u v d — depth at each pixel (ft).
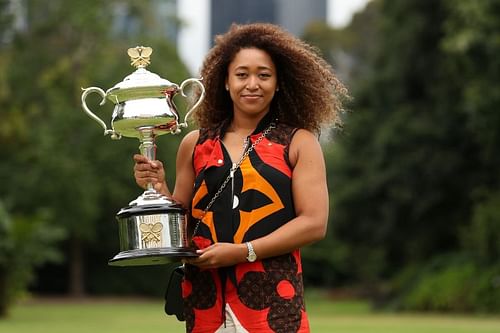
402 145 110.32
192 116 16.51
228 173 15.08
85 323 73.36
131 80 15.53
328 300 154.20
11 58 153.79
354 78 184.24
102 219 160.76
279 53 15.66
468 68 95.09
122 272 167.12
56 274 166.91
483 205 98.73
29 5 154.30
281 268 14.79
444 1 109.50
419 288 104.17
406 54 114.21
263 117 15.66
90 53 157.28
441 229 113.29
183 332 59.31
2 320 79.82
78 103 152.76
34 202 146.20
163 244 14.74
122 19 166.61
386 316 93.40
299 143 15.26
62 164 146.00
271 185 14.92
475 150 108.06
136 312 100.22
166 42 164.14
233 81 15.52
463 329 63.62
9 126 135.33
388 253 124.47
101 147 152.15
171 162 147.64
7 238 82.43
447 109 108.58
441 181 109.09
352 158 121.08
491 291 96.07
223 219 14.96
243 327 14.66
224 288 14.83
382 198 117.08
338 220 120.67
